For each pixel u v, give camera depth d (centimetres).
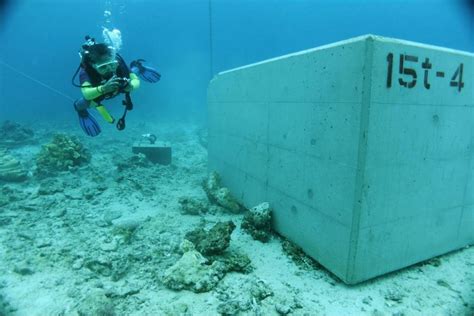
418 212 324
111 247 377
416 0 6103
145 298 284
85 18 6412
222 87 596
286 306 268
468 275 333
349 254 291
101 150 1080
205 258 333
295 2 6906
